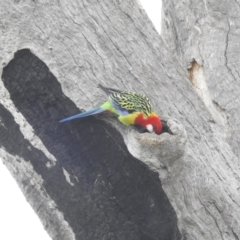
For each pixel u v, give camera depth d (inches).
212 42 516.1
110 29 428.5
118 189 389.1
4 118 403.9
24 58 400.8
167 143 364.8
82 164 394.0
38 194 406.6
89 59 414.3
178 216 389.7
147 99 422.0
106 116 401.4
